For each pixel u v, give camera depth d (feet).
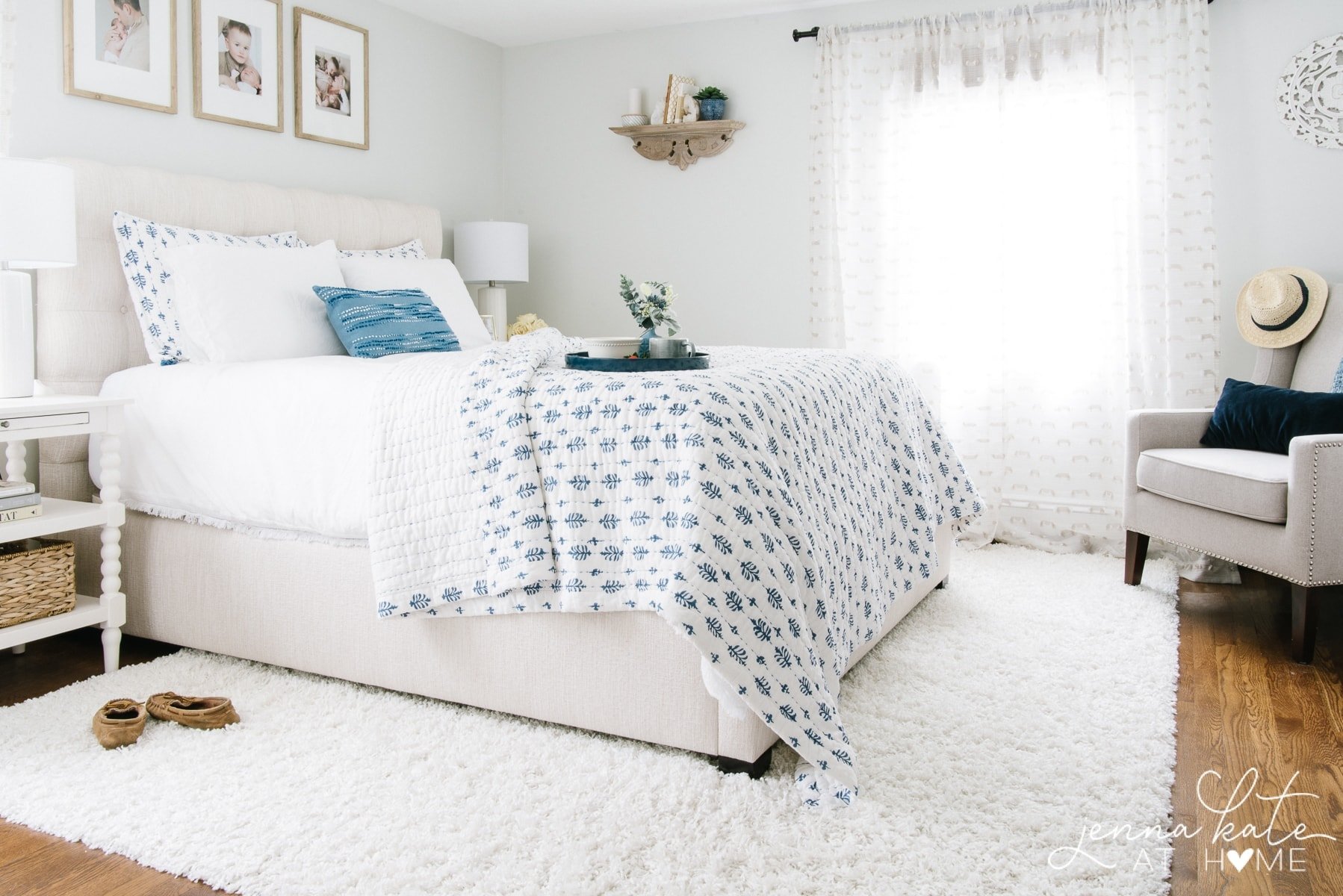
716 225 14.80
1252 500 8.69
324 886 4.89
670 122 14.42
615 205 15.53
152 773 6.09
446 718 6.91
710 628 5.55
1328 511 8.09
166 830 5.41
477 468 6.52
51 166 7.66
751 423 6.14
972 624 9.16
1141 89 11.90
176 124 10.85
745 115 14.40
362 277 10.89
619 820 5.49
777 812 5.60
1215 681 7.84
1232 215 11.84
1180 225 11.80
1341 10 11.19
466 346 11.53
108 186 9.32
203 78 11.10
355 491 7.09
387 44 13.79
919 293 13.25
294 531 7.55
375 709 7.09
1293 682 7.82
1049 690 7.48
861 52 13.24
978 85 12.68
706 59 14.60
